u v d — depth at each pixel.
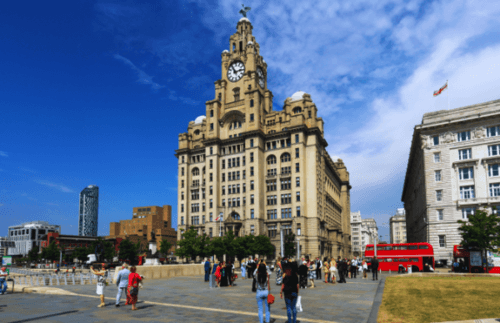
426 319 14.77
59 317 16.02
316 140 101.75
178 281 37.00
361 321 15.03
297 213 97.06
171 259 134.25
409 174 114.94
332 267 34.09
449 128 68.81
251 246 79.25
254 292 26.16
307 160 100.25
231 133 111.19
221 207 105.81
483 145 64.88
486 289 23.95
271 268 57.06
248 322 14.84
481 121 65.62
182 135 120.06
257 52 120.69
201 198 112.94
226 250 75.50
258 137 102.75
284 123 105.31
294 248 91.75
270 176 102.62
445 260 65.44
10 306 19.23
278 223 98.38
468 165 65.50
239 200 103.94
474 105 66.94
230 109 113.12
